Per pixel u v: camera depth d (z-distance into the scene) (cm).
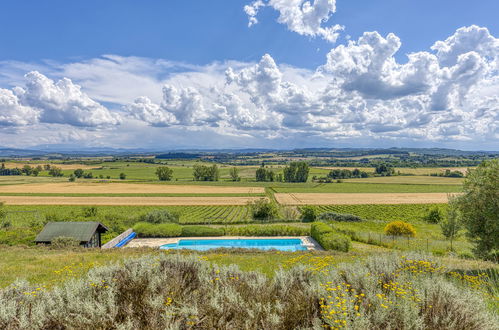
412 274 646
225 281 539
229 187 13162
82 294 479
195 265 643
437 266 784
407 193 11562
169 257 676
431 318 401
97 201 8975
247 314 434
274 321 405
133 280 508
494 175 1492
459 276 829
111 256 1709
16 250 2077
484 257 1578
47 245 2466
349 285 500
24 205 8019
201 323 431
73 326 408
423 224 5469
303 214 5697
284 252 2112
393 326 378
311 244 3516
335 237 2938
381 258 723
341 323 367
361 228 4500
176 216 5353
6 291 503
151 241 3659
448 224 2814
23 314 420
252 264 1441
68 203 8456
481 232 1570
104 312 417
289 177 16388
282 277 546
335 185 14500
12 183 14038
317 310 436
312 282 523
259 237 3888
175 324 395
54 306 447
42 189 11688
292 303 461
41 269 1304
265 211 6197
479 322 395
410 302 405
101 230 3008
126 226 4659
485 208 1512
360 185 14525
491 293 684
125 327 394
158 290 496
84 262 1480
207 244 3559
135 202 8900
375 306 421
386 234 3862
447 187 13662
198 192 11419
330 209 8169
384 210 8031
